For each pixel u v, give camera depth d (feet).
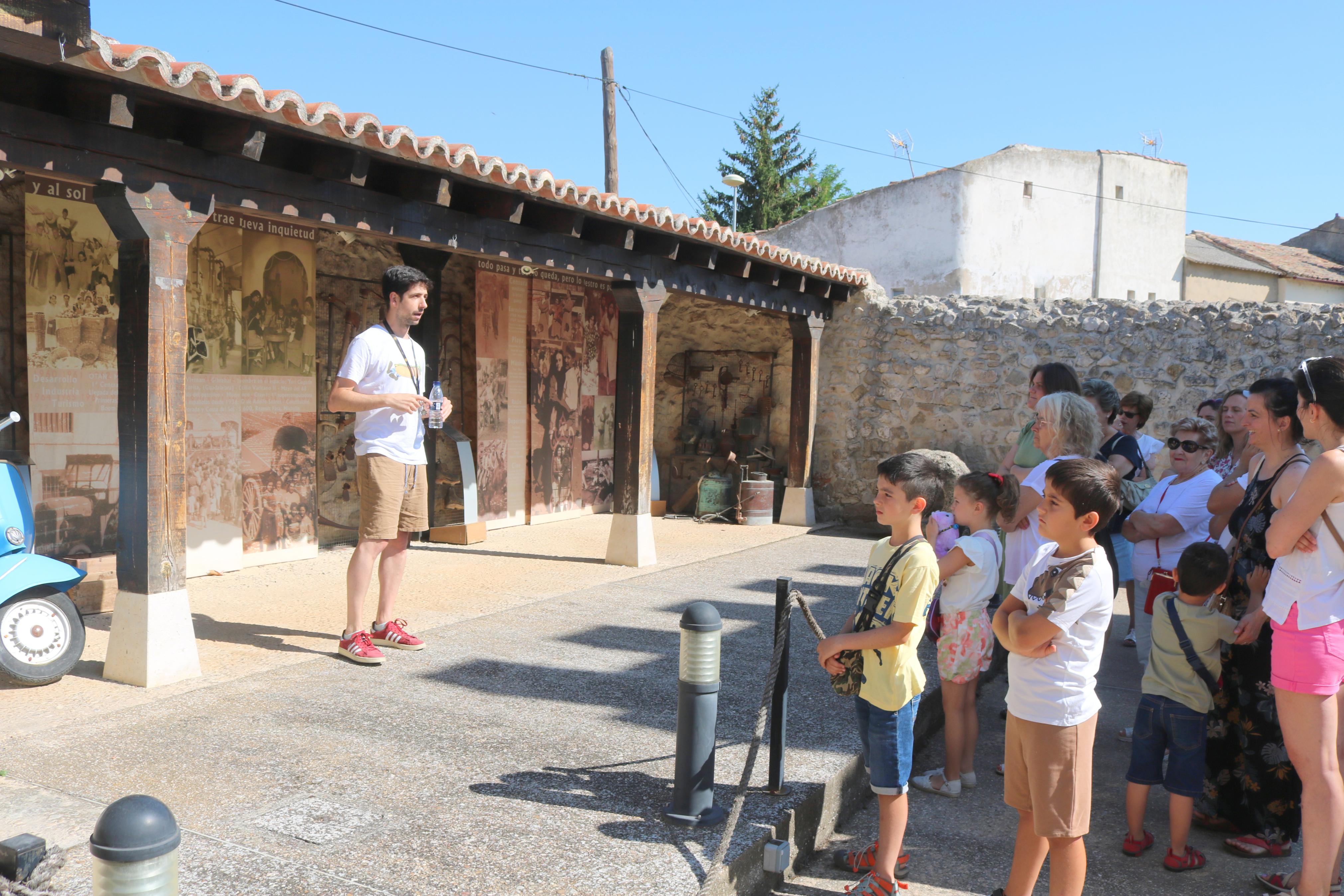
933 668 16.60
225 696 13.98
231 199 14.89
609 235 23.34
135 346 13.96
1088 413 12.05
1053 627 8.14
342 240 26.89
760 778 11.39
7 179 18.86
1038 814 8.43
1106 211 86.89
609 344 37.09
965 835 11.46
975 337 33.91
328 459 27.14
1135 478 15.16
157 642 14.34
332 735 12.48
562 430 34.55
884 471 9.55
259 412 23.95
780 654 10.40
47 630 14.19
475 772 11.38
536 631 18.49
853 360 35.73
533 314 32.60
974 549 12.16
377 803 10.42
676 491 38.63
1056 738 8.29
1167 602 10.80
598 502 36.91
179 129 14.07
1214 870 10.78
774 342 37.37
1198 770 10.56
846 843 11.37
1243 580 11.00
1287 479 10.45
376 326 16.07
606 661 16.56
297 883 8.59
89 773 11.00
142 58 11.98
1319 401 9.05
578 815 10.26
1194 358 30.94
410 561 25.75
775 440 37.40
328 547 27.17
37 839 8.38
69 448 19.69
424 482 16.83
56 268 19.35
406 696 14.29
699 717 10.08
